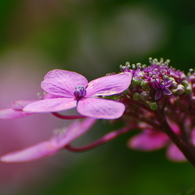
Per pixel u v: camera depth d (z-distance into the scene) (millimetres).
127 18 586
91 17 604
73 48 622
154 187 476
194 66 488
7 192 638
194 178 474
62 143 400
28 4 618
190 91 358
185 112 366
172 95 356
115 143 525
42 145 406
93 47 610
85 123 410
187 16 508
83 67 616
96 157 530
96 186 499
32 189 638
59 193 514
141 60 543
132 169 501
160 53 511
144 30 579
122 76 348
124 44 589
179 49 500
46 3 615
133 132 518
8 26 639
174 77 359
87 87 352
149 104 353
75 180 517
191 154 361
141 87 354
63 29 622
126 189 486
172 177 481
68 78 354
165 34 516
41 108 338
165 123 360
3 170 645
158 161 497
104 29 600
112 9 586
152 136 430
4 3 614
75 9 607
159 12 529
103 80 351
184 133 376
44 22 631
